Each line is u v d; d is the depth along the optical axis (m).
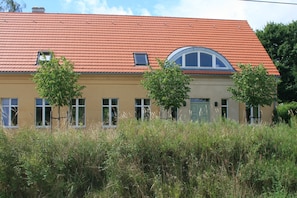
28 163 8.33
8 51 24.20
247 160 9.22
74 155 9.02
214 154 9.23
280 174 8.80
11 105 23.12
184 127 10.15
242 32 28.91
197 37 27.66
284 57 38.00
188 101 24.20
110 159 8.84
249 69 22.77
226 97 24.77
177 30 28.11
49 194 8.34
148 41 26.55
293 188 8.70
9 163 8.47
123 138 9.21
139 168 8.80
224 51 26.70
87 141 9.28
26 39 25.36
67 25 27.11
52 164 8.79
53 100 20.80
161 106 22.28
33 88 23.17
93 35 26.50
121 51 25.38
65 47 25.17
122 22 28.14
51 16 27.78
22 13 27.59
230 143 9.41
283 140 9.87
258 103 22.72
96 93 23.69
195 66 24.62
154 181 8.49
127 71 23.92
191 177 8.73
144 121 10.33
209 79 24.66
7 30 25.92
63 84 20.56
